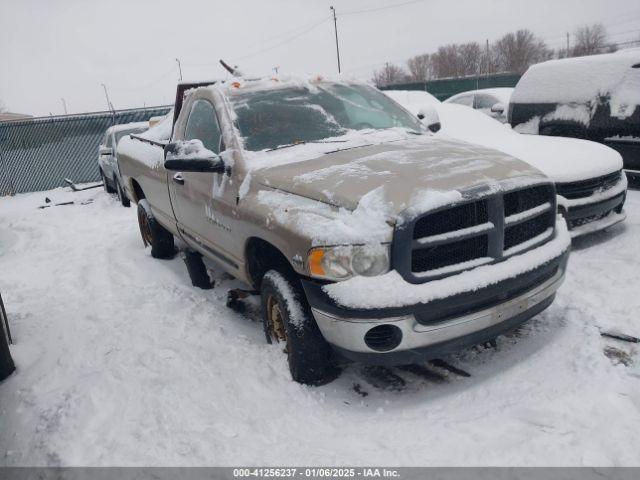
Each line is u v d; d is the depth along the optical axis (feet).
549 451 8.45
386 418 9.87
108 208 36.11
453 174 10.06
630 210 20.40
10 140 55.57
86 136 57.26
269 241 10.85
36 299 17.81
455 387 10.61
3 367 12.21
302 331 10.64
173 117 18.75
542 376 10.48
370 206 9.41
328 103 14.43
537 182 10.50
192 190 14.48
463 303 9.45
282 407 10.44
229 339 13.23
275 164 11.85
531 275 10.18
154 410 10.50
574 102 23.79
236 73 17.19
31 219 34.63
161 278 18.52
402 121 14.97
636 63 22.21
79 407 10.67
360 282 9.23
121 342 13.37
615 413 9.11
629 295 13.39
